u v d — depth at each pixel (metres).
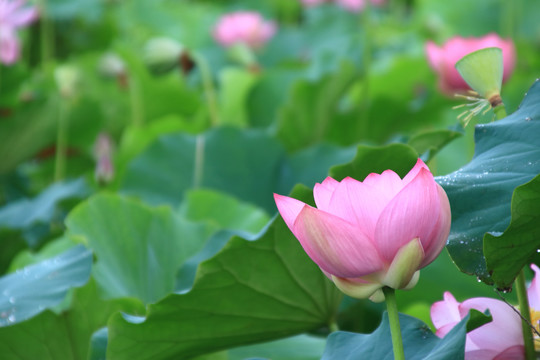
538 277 1.88
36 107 4.19
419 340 1.81
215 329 1.98
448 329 1.84
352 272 1.70
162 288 2.38
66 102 4.32
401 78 4.68
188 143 3.65
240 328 1.99
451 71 2.87
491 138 1.83
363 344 1.83
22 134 4.25
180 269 2.14
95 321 2.08
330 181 1.73
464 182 1.81
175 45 4.50
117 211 2.43
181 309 1.93
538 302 1.88
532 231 1.74
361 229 1.69
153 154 3.61
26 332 2.01
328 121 4.22
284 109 4.01
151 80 4.84
